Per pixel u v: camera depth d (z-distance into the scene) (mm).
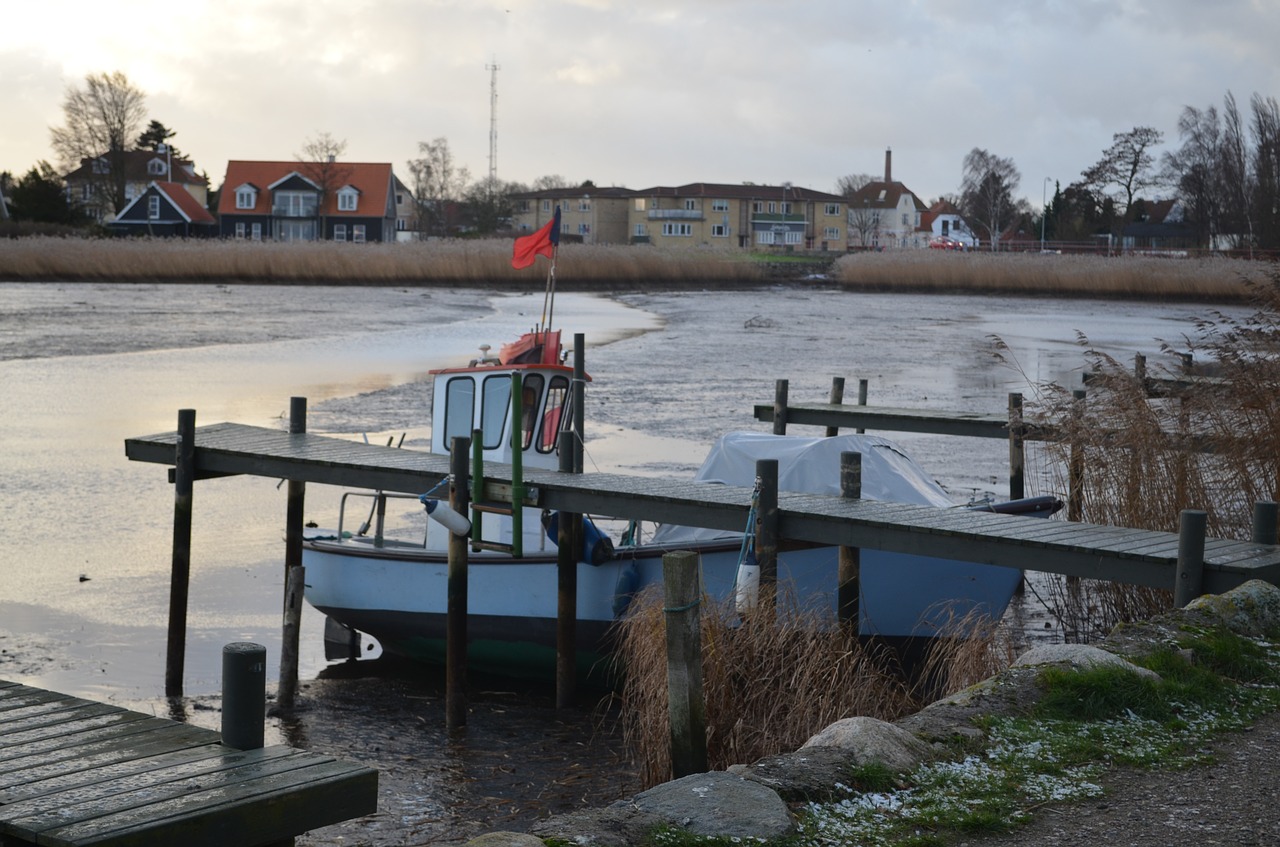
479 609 11742
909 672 10359
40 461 19672
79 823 4105
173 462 12070
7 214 98250
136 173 121062
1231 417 12117
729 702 8227
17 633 11820
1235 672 7117
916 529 9570
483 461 11961
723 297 68000
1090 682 6438
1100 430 12359
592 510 10711
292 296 56875
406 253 67312
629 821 4883
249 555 14852
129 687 10695
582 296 65938
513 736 10164
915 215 150875
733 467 12477
